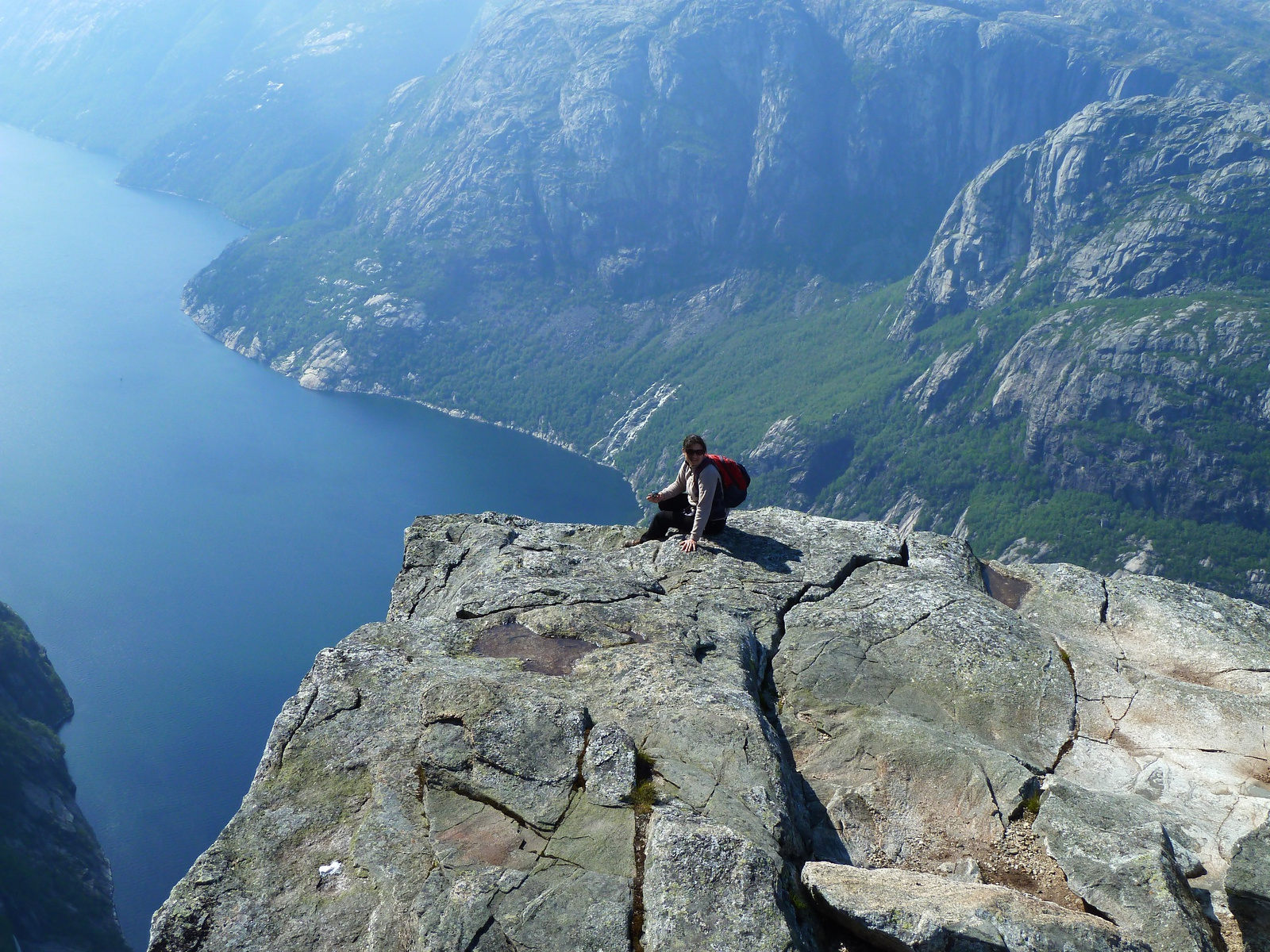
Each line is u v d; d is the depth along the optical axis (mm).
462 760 4879
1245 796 5633
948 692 6238
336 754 5012
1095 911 4820
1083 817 5238
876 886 4453
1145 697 6273
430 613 6762
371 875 4422
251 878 4445
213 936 4207
